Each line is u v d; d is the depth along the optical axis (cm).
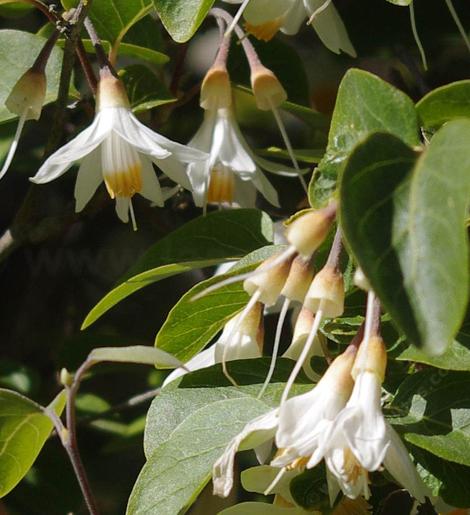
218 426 43
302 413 42
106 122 47
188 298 44
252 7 47
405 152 40
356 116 43
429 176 39
